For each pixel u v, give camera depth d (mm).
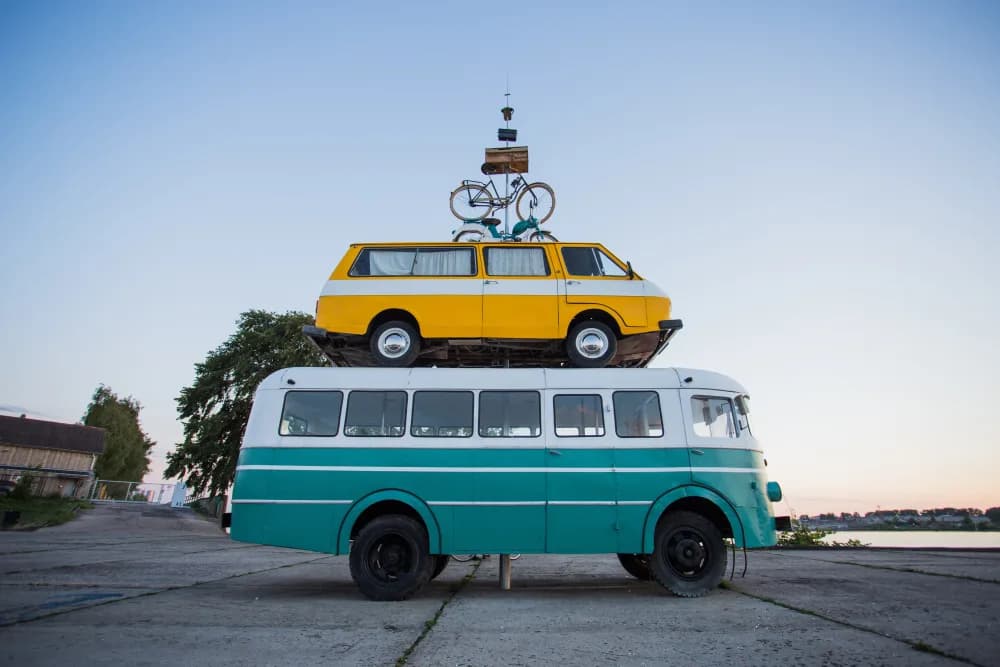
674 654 4535
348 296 8984
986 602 6746
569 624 5660
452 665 4238
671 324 8992
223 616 5965
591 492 7371
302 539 7250
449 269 9242
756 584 8273
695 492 7402
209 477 28062
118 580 8672
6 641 4770
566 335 8945
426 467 7438
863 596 7199
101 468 62094
